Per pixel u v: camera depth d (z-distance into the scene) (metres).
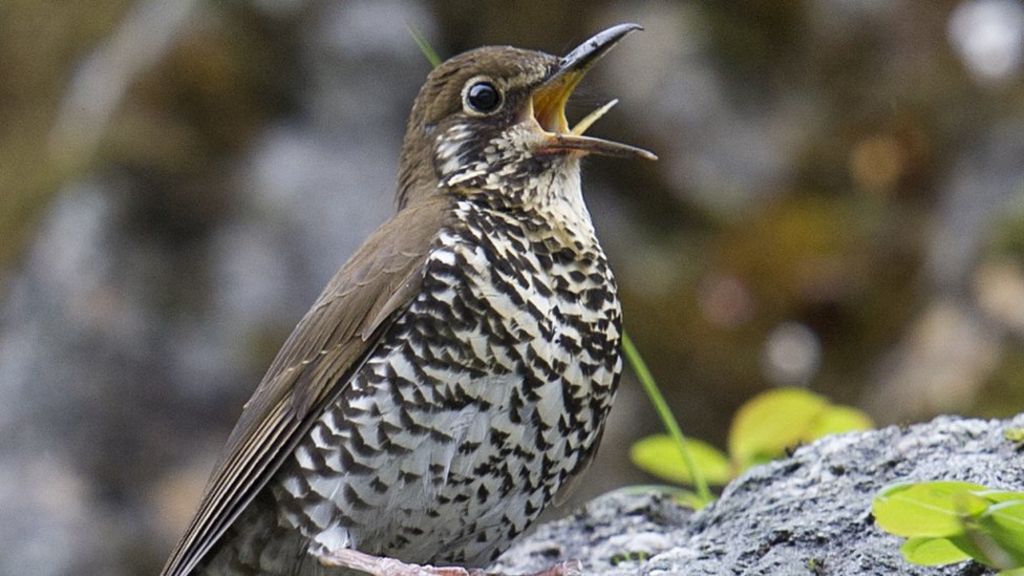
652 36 16.33
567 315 7.16
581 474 7.61
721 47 16.42
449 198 7.60
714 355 15.24
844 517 6.84
